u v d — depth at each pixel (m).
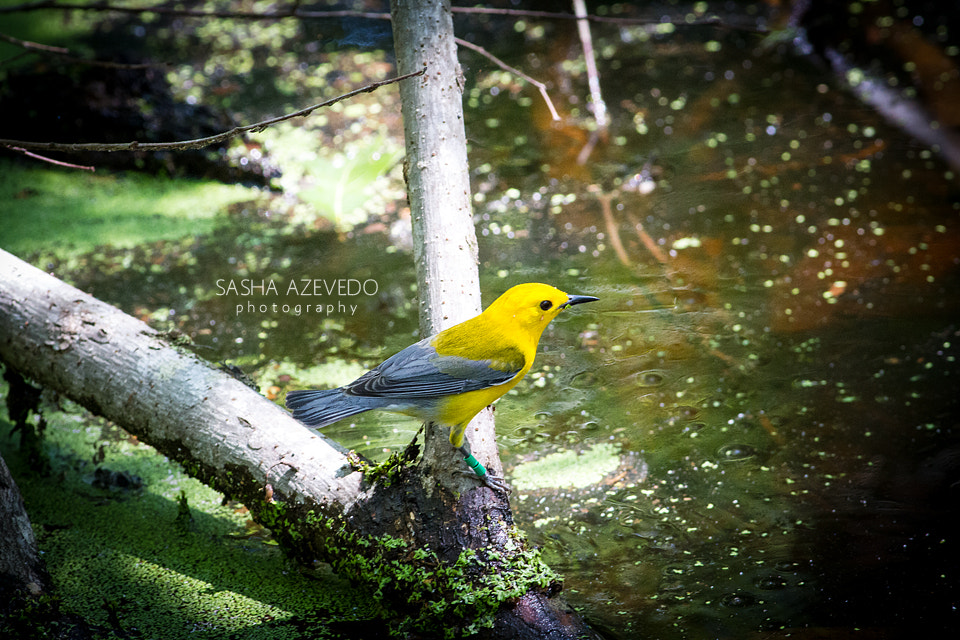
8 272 5.36
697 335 6.45
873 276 6.87
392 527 4.08
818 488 4.99
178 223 8.15
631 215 7.87
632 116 9.33
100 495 5.24
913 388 5.72
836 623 4.05
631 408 5.81
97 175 8.92
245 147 8.81
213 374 4.80
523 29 11.17
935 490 4.89
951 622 4.02
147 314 6.88
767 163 8.44
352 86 10.12
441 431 4.25
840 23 10.48
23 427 5.50
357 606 4.32
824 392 5.78
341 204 8.37
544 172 8.55
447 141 4.90
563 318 6.71
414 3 5.12
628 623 4.12
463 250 4.71
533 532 4.80
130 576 4.55
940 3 10.69
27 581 4.09
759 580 4.36
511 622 3.81
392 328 6.76
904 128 8.86
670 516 4.87
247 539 4.89
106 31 11.54
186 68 10.58
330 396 4.06
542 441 5.57
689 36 10.85
